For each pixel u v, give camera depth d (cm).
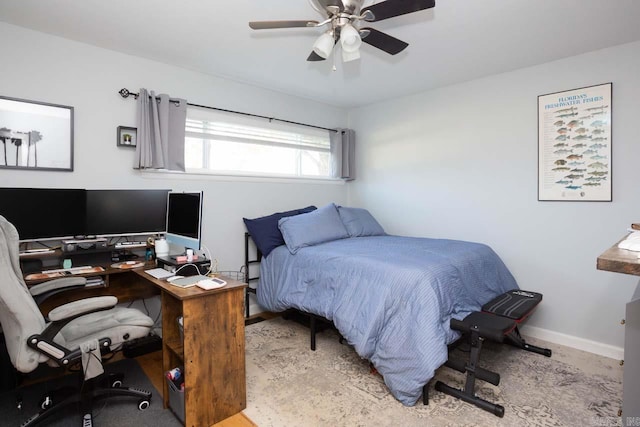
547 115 297
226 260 346
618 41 257
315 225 330
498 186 328
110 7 214
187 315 177
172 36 253
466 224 351
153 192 277
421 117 385
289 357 265
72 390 200
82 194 248
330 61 297
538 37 250
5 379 216
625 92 261
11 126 237
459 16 221
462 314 226
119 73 280
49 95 250
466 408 200
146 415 194
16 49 238
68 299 241
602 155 272
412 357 198
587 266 281
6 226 161
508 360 261
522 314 224
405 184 402
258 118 367
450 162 362
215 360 187
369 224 385
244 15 223
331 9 167
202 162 335
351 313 233
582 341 283
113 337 179
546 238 301
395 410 198
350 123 462
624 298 266
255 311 369
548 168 298
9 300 150
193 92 321
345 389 220
